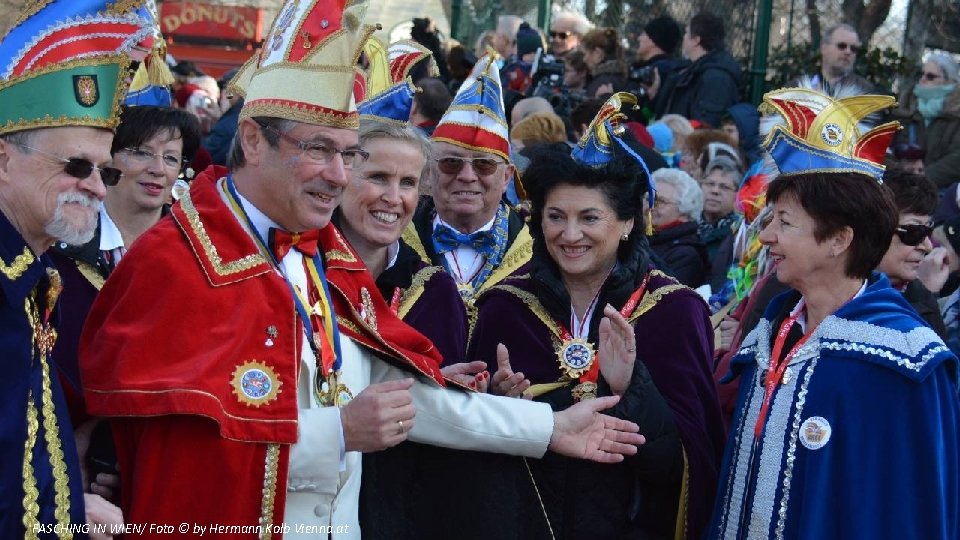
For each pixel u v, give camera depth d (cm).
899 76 800
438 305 392
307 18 292
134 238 398
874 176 330
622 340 353
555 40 994
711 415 374
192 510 275
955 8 823
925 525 306
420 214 469
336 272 321
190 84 923
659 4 971
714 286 582
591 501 358
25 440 248
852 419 313
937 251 479
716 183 642
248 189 298
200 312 280
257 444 279
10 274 247
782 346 338
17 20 262
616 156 366
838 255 328
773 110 345
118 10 265
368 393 293
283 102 288
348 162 298
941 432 310
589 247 368
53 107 255
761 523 323
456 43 960
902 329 315
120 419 283
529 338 378
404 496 343
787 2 877
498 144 452
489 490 341
